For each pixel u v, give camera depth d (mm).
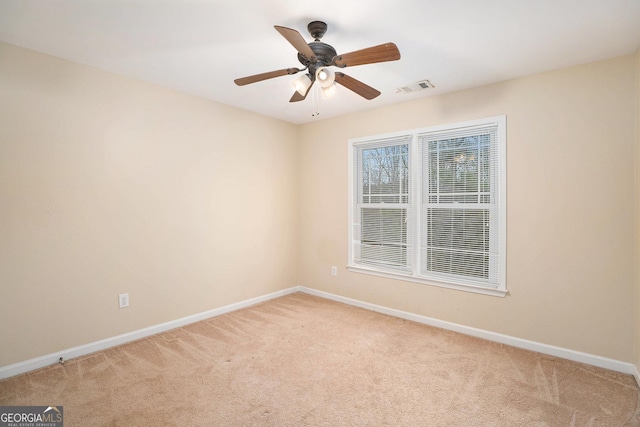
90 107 2652
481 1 1775
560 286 2643
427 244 3402
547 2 1775
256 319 3490
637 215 2293
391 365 2523
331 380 2312
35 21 1990
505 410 1983
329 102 3535
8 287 2301
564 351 2625
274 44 2281
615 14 1875
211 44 2281
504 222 2877
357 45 2303
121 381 2277
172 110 3174
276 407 2008
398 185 3594
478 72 2715
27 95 2352
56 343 2523
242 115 3811
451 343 2914
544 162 2693
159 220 3107
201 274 3457
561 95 2613
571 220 2588
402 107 3508
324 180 4227
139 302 2988
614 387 2217
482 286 3010
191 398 2092
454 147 3203
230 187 3707
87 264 2670
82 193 2629
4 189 2275
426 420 1895
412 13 1895
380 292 3713
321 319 3498
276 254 4250
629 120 2363
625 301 2396
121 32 2123
